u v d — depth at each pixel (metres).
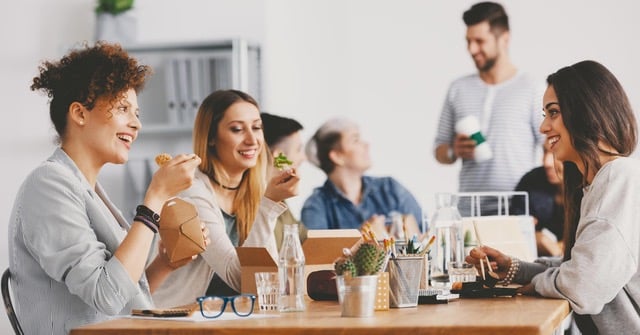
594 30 5.48
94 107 2.28
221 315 2.01
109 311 2.09
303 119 5.85
